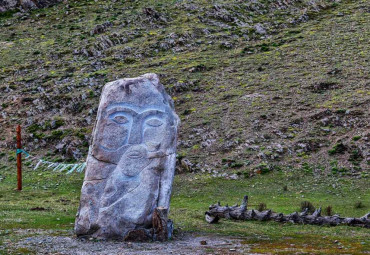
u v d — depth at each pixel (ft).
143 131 45.44
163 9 180.04
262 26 164.76
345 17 168.86
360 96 110.22
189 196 80.43
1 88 135.03
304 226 53.62
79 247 40.29
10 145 110.11
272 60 139.33
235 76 131.23
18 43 166.91
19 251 38.70
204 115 111.45
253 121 105.91
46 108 122.21
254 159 93.61
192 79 130.00
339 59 133.49
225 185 85.51
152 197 44.01
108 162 44.62
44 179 93.15
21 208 63.41
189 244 42.22
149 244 41.81
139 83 46.68
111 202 43.80
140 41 158.81
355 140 95.71
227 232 49.14
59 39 166.91
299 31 160.66
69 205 69.41
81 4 194.70
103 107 45.83
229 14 172.35
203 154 97.50
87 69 143.02
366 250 40.34
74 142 106.42
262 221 56.54
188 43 156.66
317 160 91.97
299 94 115.85
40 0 196.85
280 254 38.06
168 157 45.24
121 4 191.11
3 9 192.65
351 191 80.02
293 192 81.10
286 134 100.42
